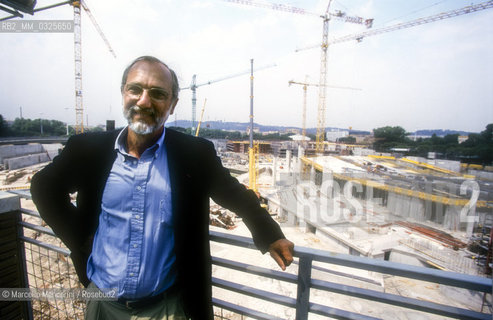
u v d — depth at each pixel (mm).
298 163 63188
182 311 1755
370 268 1468
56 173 1682
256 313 1810
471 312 1332
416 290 17859
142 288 1633
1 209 2572
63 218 1688
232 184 1739
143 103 1612
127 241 1640
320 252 1568
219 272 15391
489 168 63844
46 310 3059
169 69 1827
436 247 21375
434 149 100875
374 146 130625
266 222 1597
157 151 1713
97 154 1733
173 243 1706
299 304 1668
